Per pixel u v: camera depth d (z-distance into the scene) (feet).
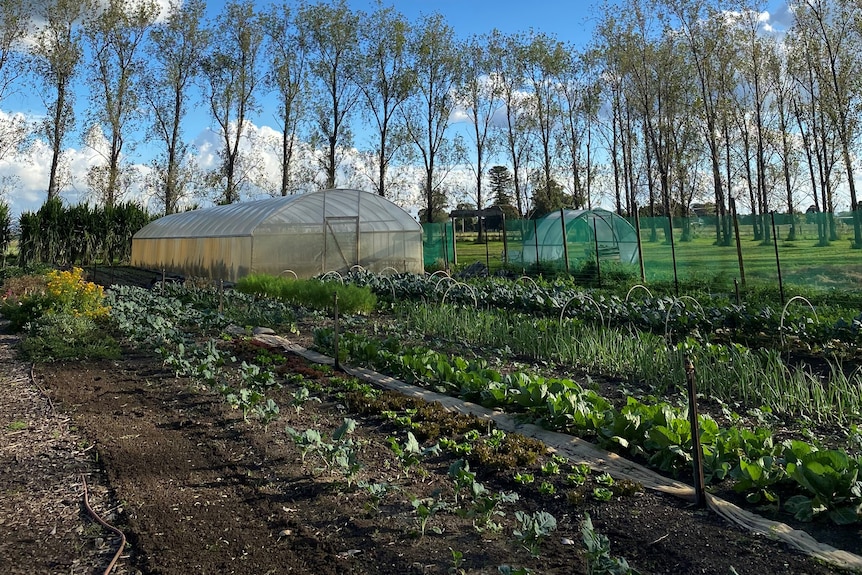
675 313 31.68
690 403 12.58
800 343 28.14
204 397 21.25
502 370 25.26
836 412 18.44
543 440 16.55
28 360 27.14
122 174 107.65
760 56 93.25
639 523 11.85
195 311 37.11
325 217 63.72
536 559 10.62
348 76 116.37
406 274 56.18
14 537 11.69
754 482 12.52
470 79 122.83
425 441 16.84
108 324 35.81
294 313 39.83
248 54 115.24
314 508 12.75
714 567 10.20
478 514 12.16
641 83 100.42
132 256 92.63
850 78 82.17
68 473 14.73
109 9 102.47
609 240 72.95
